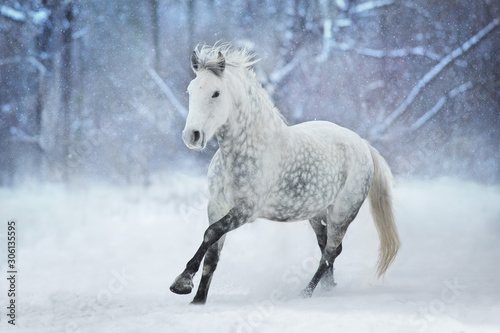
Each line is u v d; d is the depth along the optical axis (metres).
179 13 26.00
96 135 22.17
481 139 24.33
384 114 25.28
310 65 25.45
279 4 26.16
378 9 26.88
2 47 25.17
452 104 24.64
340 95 25.45
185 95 25.17
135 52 25.36
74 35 25.47
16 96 24.66
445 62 25.34
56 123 23.56
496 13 26.61
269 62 25.27
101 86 24.64
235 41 25.23
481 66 25.89
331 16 26.25
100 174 20.14
